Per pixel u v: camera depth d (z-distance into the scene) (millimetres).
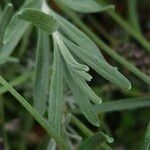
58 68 172
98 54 180
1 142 255
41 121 160
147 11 303
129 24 287
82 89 165
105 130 238
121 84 159
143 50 275
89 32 239
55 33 179
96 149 157
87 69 162
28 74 252
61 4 243
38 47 192
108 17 294
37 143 267
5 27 170
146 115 268
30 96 260
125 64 231
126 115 270
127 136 262
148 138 161
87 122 259
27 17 153
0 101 254
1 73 269
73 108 241
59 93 166
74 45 175
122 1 294
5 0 256
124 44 273
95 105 216
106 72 161
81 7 214
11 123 266
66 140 212
